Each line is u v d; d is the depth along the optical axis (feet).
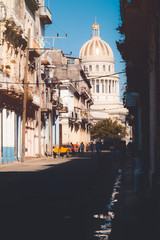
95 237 27.96
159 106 47.78
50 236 28.25
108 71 640.17
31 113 167.12
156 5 45.91
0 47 120.67
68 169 98.68
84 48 654.12
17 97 130.82
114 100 624.59
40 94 174.60
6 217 35.76
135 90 94.22
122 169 94.79
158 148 47.39
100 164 78.48
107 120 450.30
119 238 27.40
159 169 46.68
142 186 46.24
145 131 69.92
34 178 74.54
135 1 52.37
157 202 39.37
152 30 50.39
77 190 56.03
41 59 189.78
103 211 39.06
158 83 47.75
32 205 42.75
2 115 124.36
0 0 122.31
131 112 156.97
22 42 143.33
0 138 120.78
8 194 51.65
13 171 91.86
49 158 172.04
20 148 147.43
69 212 38.47
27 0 155.22
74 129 302.66
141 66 70.54
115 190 56.34
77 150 294.25
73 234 28.94
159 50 46.70
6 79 118.21
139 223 30.86
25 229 30.68
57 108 221.05
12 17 123.54
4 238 27.55
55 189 57.11
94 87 631.15
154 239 25.70
